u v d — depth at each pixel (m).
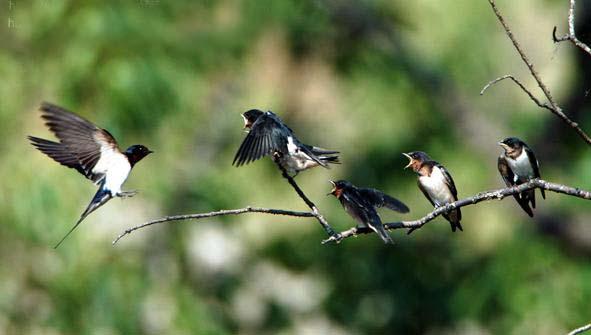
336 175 18.09
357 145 18.17
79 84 15.55
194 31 16.73
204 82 16.98
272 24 17.56
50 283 15.62
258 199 18.02
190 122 16.75
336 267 19.03
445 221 18.22
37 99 15.62
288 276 19.31
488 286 17.52
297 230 18.45
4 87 15.46
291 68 18.00
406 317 19.34
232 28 17.09
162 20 16.09
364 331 19.55
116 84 15.41
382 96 18.12
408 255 19.03
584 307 17.02
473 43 18.14
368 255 19.06
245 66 17.45
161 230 16.95
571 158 17.97
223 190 17.62
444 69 18.25
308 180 18.14
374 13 18.08
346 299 19.44
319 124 18.11
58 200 15.20
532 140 18.05
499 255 17.69
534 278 17.42
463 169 17.98
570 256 17.64
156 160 16.48
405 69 18.05
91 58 15.49
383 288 19.28
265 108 17.80
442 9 18.11
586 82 17.78
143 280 16.14
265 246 18.59
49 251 15.39
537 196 17.73
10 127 15.44
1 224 15.28
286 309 19.09
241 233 18.28
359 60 18.11
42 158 15.34
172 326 16.44
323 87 18.14
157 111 15.85
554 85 18.28
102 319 15.66
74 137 8.11
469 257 18.58
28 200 15.07
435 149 18.09
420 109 18.20
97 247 15.83
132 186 16.36
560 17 18.16
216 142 17.66
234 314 18.41
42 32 15.62
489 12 18.16
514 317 17.25
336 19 17.94
